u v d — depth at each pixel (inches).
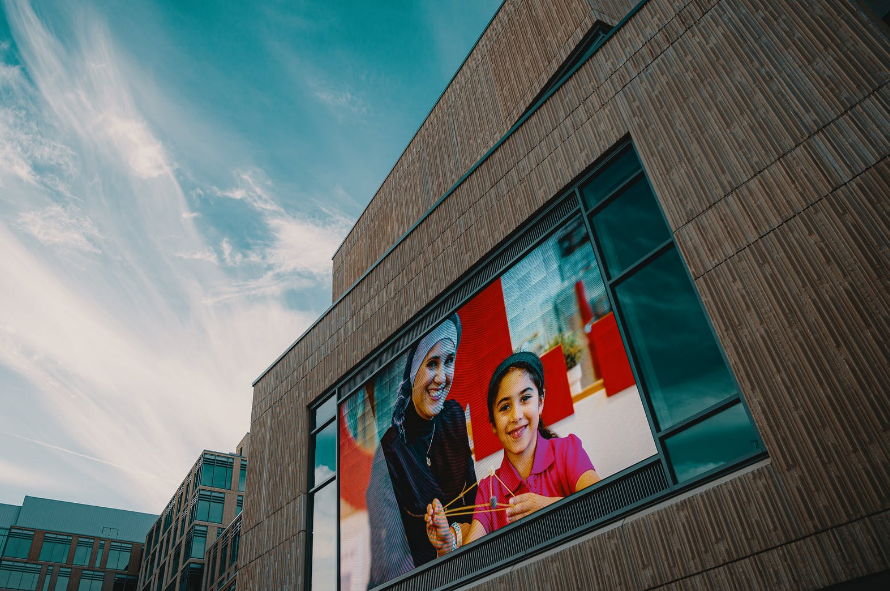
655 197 383.2
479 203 526.3
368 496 545.3
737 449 306.8
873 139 293.7
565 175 452.1
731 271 325.1
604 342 390.0
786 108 330.0
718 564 290.7
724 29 373.1
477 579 412.5
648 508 332.2
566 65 577.9
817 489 269.1
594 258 414.9
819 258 295.1
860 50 311.3
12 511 3400.6
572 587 346.0
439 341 527.2
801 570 265.3
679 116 380.2
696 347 339.6
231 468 2608.3
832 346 280.2
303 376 701.3
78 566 3120.1
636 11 429.4
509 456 428.8
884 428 256.8
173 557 2541.8
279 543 619.2
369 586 504.7
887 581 244.5
